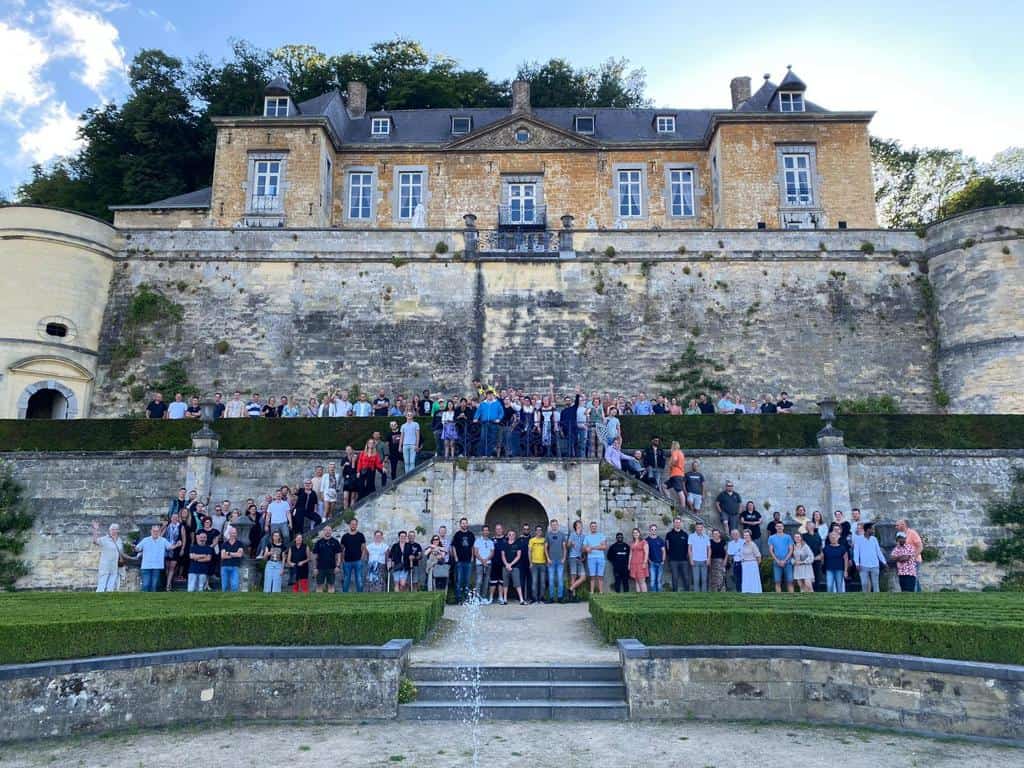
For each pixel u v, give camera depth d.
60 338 26.77
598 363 27.61
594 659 10.69
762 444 21.20
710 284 28.45
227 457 21.12
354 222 35.75
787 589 16.75
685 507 18.92
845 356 27.66
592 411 19.98
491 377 27.41
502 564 16.78
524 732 9.01
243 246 28.80
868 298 28.28
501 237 29.98
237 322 28.02
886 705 9.16
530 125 36.28
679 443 21.16
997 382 25.78
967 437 21.09
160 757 8.25
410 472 18.58
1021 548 20.17
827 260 28.64
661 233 29.00
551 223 35.62
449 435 19.05
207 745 8.63
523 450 19.94
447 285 28.41
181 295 28.33
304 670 9.70
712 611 10.23
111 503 20.95
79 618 9.72
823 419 21.28
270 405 24.31
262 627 10.09
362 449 21.16
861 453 20.94
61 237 27.25
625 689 9.78
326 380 27.44
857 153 34.38
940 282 28.02
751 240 28.88
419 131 38.53
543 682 10.12
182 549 16.84
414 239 28.88
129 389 27.28
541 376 27.41
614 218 35.72
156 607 11.08
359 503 18.30
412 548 16.80
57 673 9.06
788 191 34.06
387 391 27.30
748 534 16.16
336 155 36.38
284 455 21.09
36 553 20.70
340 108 38.12
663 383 27.42
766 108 36.34
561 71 52.09
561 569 16.80
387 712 9.58
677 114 38.84
